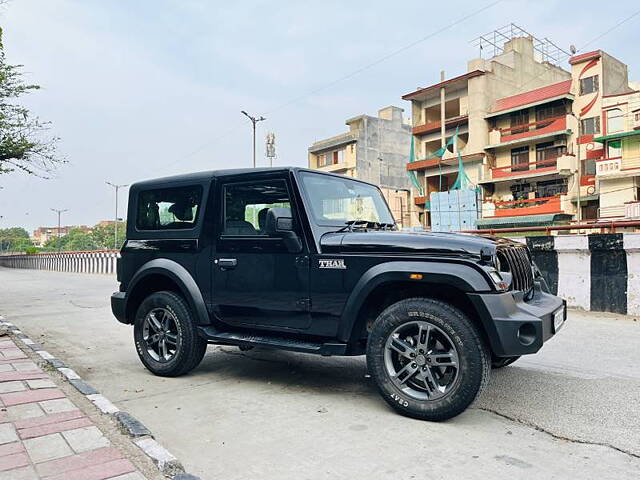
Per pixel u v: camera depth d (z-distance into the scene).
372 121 49.16
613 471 2.71
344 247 3.85
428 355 3.46
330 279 3.87
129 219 5.25
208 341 4.57
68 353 5.96
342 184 4.64
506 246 3.74
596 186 31.62
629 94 29.78
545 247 8.10
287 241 4.06
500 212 34.72
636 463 2.81
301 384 4.52
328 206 4.32
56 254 31.59
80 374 4.96
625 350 5.46
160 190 5.01
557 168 32.34
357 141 48.09
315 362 5.39
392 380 3.60
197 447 3.11
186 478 2.51
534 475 2.67
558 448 3.02
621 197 29.84
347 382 4.58
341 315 3.81
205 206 4.65
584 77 32.75
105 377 4.84
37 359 5.03
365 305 3.79
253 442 3.17
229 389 4.38
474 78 37.00
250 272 4.30
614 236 7.31
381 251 3.69
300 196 4.10
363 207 4.78
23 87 11.52
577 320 7.09
